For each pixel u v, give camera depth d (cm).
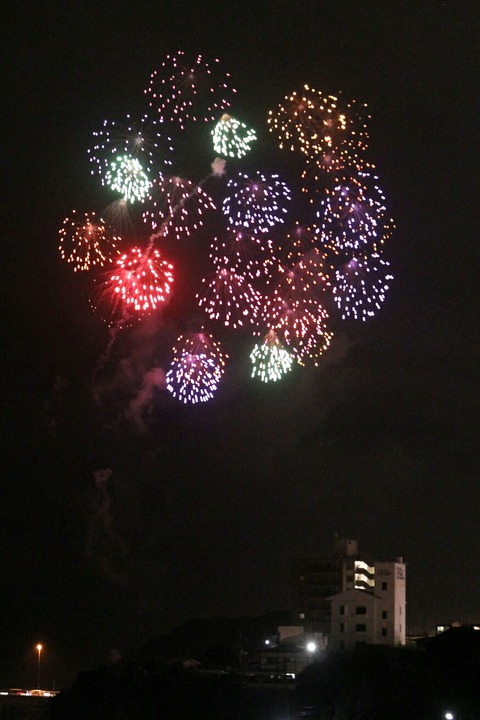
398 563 11025
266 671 10819
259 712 9444
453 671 9175
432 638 10119
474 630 9850
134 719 10138
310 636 11756
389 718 8706
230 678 10275
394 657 9775
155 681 10594
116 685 10794
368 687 9262
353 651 10175
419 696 8888
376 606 10900
